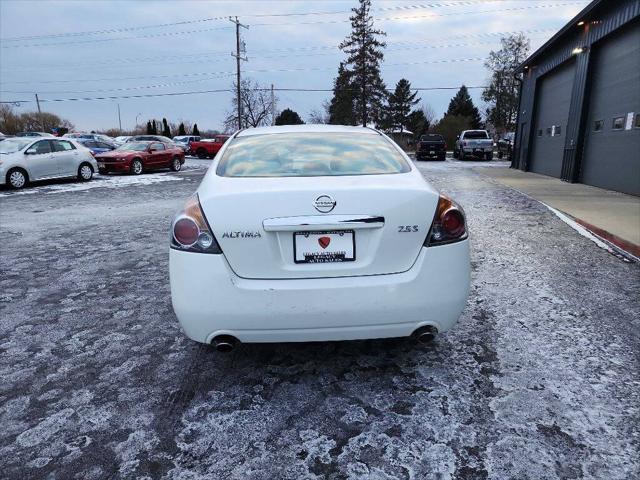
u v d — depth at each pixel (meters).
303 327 2.15
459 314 2.30
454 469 1.81
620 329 3.00
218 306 2.12
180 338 3.02
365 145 2.86
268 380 2.50
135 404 2.28
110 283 4.18
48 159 13.46
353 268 2.15
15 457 1.92
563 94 14.02
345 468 1.83
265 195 2.10
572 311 3.30
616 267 4.34
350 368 2.60
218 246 2.12
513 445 1.93
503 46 50.78
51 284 4.18
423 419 2.12
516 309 3.35
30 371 2.62
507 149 30.25
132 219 7.59
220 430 2.08
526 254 4.82
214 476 1.80
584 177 11.95
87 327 3.21
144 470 1.84
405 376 2.50
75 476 1.81
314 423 2.12
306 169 2.53
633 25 9.55
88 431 2.08
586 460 1.83
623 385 2.35
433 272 2.19
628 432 1.99
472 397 2.28
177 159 19.80
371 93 48.75
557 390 2.31
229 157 2.70
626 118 9.80
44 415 2.20
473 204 8.23
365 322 2.17
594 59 11.51
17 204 9.62
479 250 4.99
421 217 2.18
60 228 6.87
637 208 7.55
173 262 2.21
